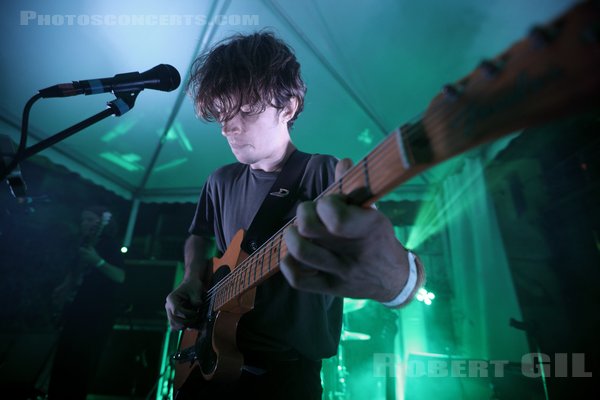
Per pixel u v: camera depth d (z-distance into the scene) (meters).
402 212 5.77
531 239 4.27
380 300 0.64
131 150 4.40
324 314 1.03
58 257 4.25
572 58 0.27
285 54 1.31
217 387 1.01
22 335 3.84
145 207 5.64
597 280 3.65
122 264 3.31
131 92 1.29
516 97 0.32
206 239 1.62
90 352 2.91
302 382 0.98
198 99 1.29
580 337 3.62
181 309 1.24
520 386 2.92
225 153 4.53
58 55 3.11
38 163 4.18
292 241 0.54
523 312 4.09
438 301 5.10
